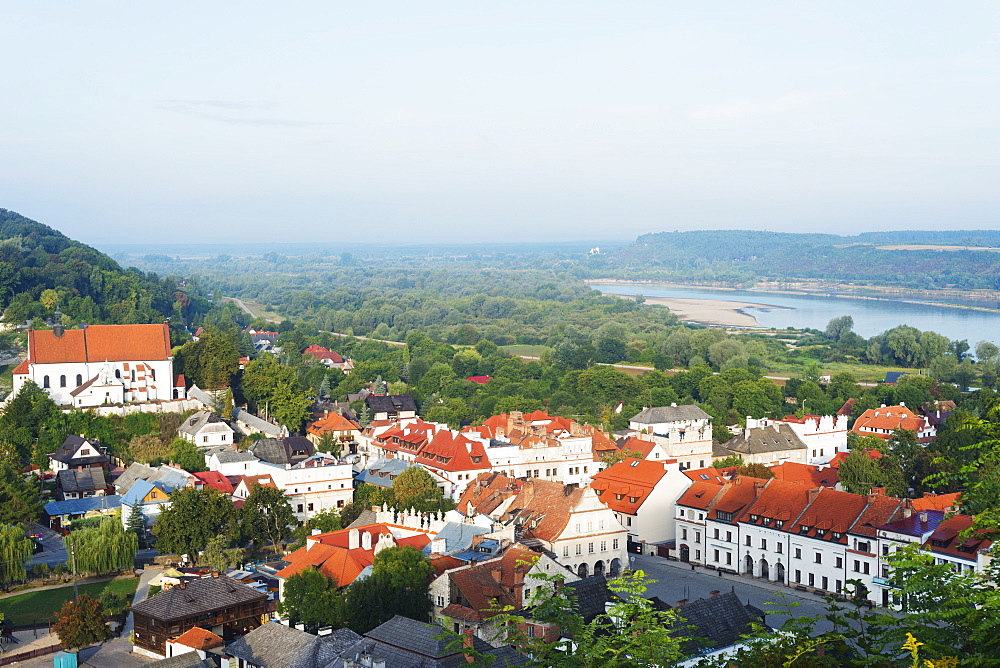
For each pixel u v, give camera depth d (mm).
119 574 179625
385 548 143125
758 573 175000
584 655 53531
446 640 109250
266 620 141500
